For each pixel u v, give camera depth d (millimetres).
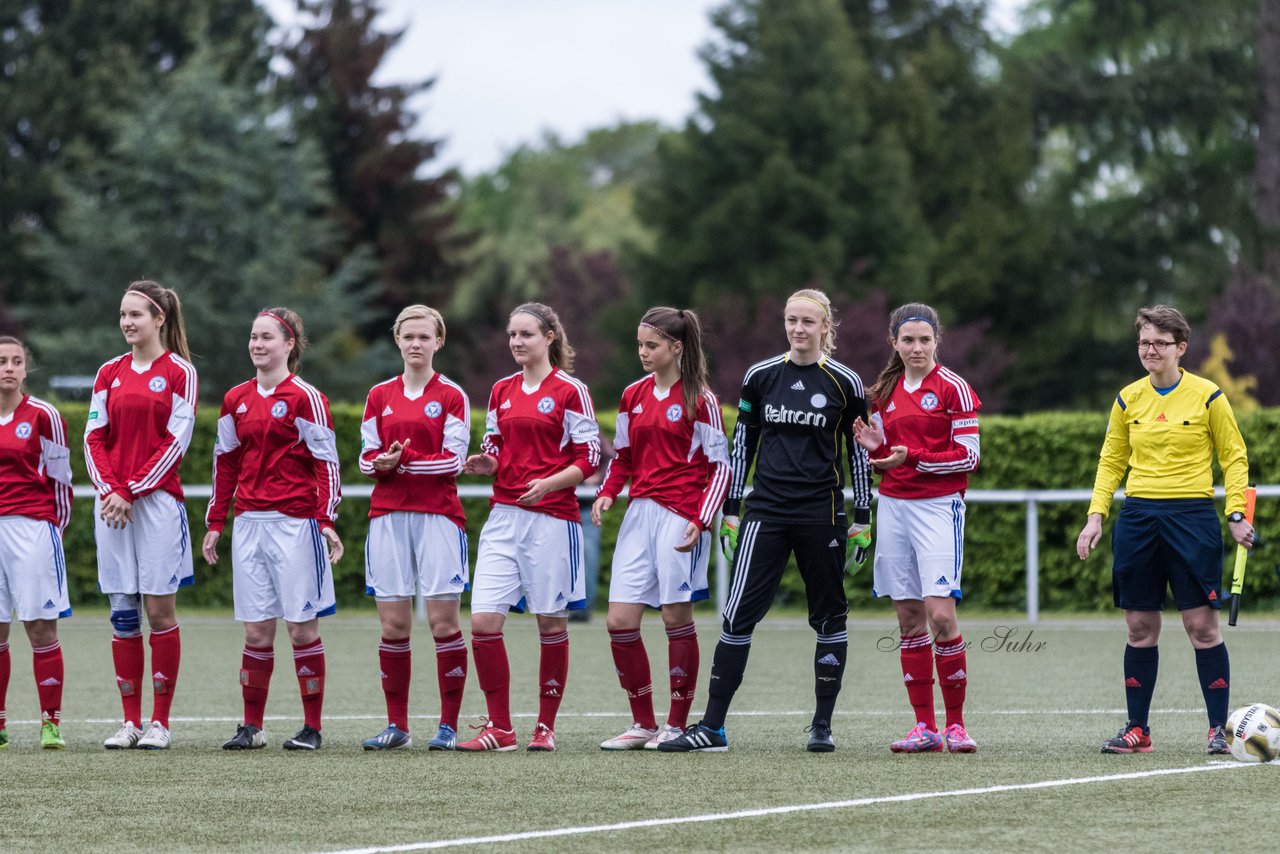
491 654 27203
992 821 19781
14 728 30266
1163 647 43406
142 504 27406
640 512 27578
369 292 147625
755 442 27594
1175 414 26391
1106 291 145375
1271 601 55438
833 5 138250
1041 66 146000
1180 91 141250
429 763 25125
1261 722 24656
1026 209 141500
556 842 18688
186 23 159250
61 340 130375
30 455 27781
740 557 26953
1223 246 144625
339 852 18234
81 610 61500
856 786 22453
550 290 181000
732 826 19562
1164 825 19484
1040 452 57812
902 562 27000
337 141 173750
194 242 140375
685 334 27547
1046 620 54719
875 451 27406
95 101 148250
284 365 27875
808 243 127188
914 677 26797
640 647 27547
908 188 133250
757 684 37219
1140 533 26359
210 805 21188
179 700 34625
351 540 61906
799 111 134125
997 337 139625
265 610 27406
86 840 19031
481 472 27266
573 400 27453
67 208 141500
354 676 39188
